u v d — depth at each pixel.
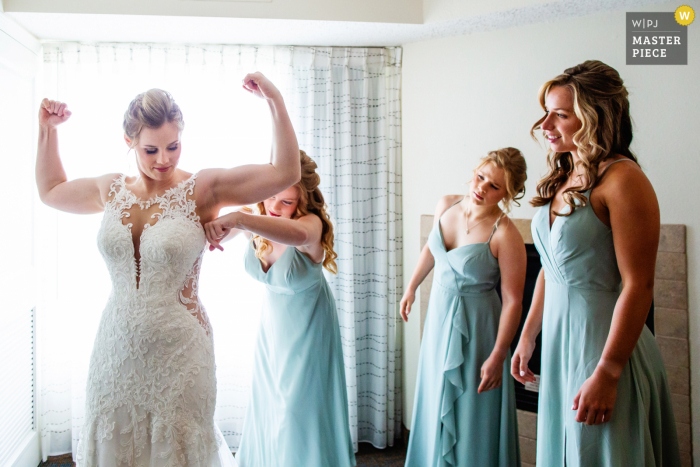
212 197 1.45
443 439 1.98
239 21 2.38
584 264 1.40
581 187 1.37
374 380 2.92
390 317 2.89
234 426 2.83
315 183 1.98
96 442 1.36
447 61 2.66
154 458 1.32
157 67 2.70
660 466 1.42
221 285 2.77
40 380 2.66
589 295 1.42
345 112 2.79
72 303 2.68
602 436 1.35
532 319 1.73
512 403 1.99
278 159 1.39
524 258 1.93
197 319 1.44
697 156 2.12
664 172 2.18
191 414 1.37
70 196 1.55
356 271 2.90
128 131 1.36
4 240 2.26
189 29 2.49
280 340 1.99
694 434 2.15
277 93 1.35
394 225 2.86
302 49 2.77
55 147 1.59
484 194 1.90
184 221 1.39
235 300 2.78
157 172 1.39
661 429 1.46
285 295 1.96
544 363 1.54
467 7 2.34
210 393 1.43
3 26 2.22
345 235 2.81
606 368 1.30
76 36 2.56
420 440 2.17
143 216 1.40
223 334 2.79
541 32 2.42
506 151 1.90
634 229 1.29
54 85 2.64
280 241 1.62
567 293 1.46
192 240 1.39
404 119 2.83
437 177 2.74
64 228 2.66
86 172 2.65
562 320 1.48
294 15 2.36
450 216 2.07
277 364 2.01
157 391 1.34
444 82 2.68
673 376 2.17
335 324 2.11
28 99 2.49
